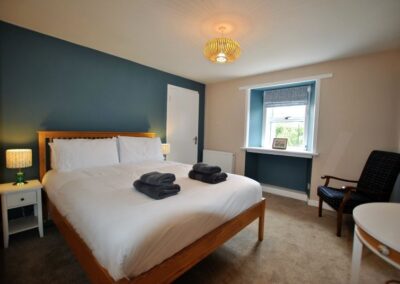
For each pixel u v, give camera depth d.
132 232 0.98
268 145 3.97
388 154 2.27
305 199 3.33
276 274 1.56
